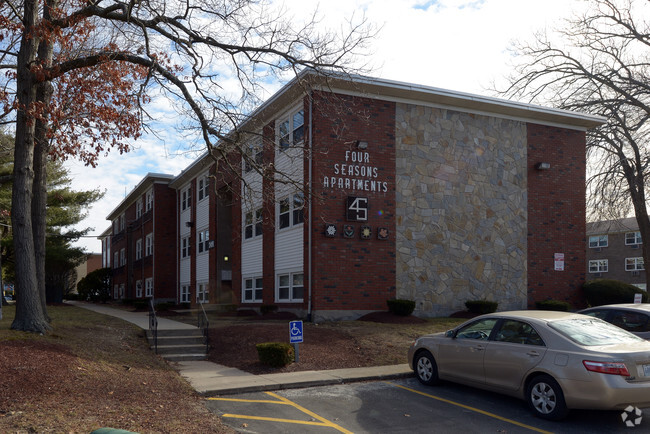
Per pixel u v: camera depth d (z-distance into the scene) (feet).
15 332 36.83
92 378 30.60
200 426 24.57
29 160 39.93
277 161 69.62
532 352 27.07
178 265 115.85
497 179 69.92
